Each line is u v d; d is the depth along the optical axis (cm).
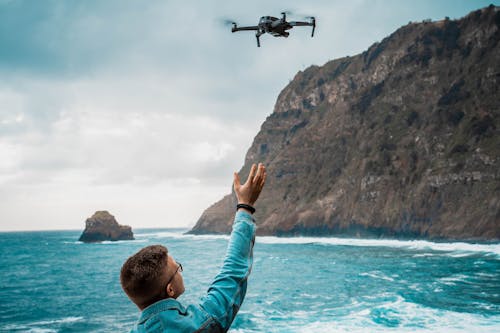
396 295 1938
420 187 8181
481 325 1318
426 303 1703
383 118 10344
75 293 2525
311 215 9819
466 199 7531
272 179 12156
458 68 9862
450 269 3106
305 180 11269
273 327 1386
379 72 11462
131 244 9950
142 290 152
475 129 8306
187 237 13262
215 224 13800
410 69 10744
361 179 9288
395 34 12062
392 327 1323
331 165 10744
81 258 5903
